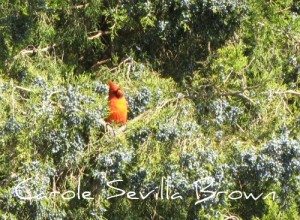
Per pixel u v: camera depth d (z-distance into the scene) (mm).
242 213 18516
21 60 19828
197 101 18766
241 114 18781
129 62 20281
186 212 17531
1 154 17141
